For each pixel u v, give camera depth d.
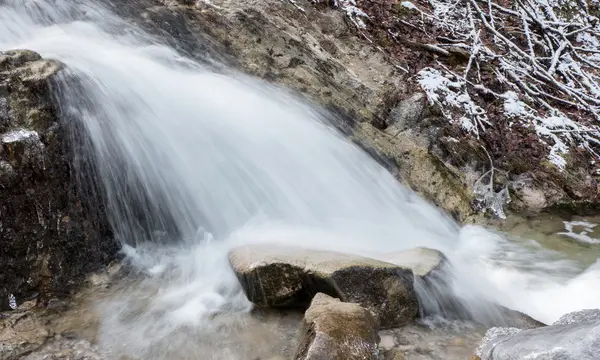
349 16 8.13
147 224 4.56
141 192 4.55
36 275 3.69
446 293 4.03
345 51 7.46
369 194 5.88
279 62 6.49
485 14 9.96
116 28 5.63
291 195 5.37
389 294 3.58
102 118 4.43
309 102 6.34
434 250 4.51
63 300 3.68
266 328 3.53
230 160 5.14
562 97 8.79
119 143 4.49
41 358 3.10
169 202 4.70
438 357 3.37
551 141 7.62
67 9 5.58
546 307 4.56
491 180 6.70
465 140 7.07
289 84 6.38
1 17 5.05
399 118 6.96
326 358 2.75
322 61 6.90
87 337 3.35
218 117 5.30
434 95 7.42
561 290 4.85
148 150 4.66
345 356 2.78
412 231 5.65
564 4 11.39
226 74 6.05
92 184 4.22
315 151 5.78
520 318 3.97
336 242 4.67
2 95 3.79
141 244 4.50
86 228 4.10
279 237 4.62
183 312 3.68
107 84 4.61
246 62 6.27
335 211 5.50
